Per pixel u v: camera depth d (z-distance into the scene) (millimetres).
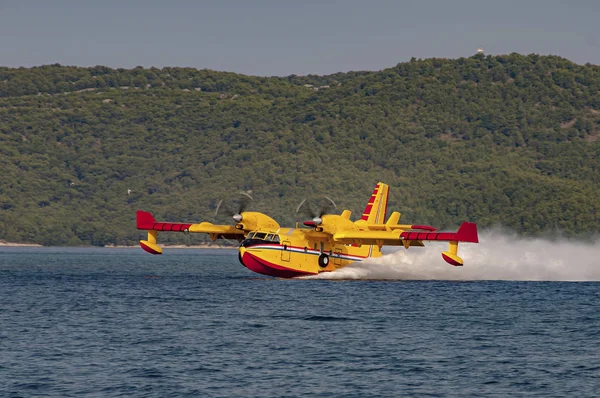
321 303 137875
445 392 76312
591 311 132875
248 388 76688
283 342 98438
